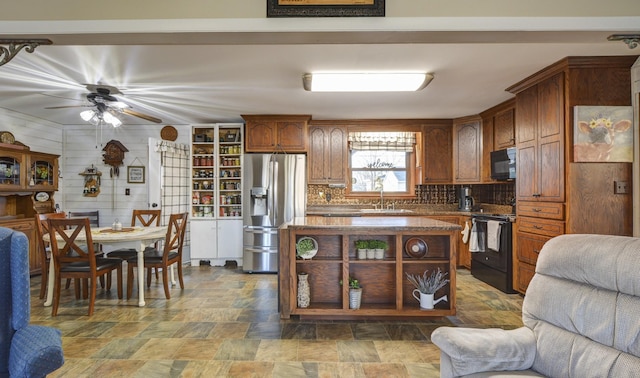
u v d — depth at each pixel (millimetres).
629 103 3002
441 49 2773
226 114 5105
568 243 1630
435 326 3027
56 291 3277
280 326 3027
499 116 4668
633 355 1256
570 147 3014
